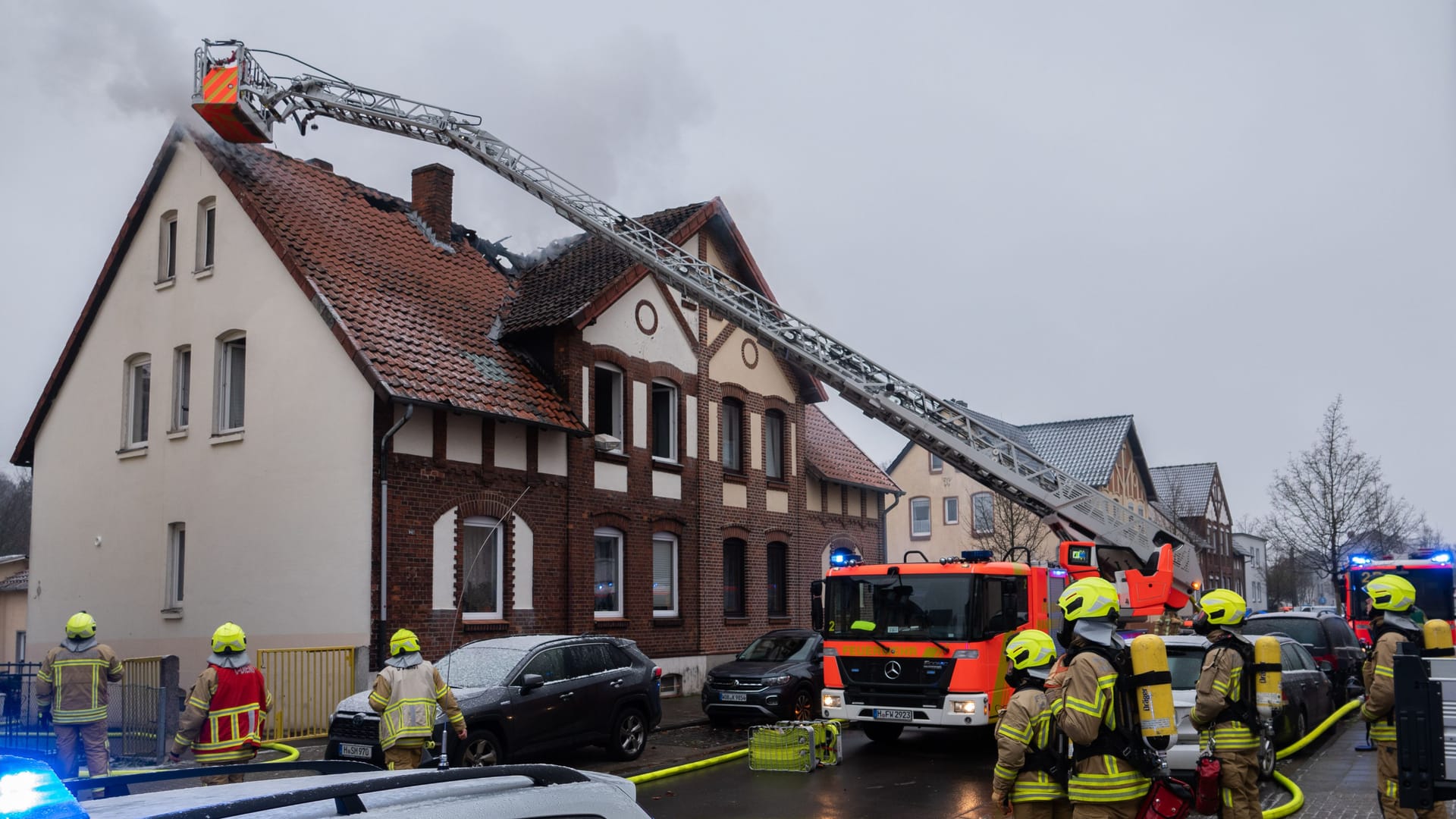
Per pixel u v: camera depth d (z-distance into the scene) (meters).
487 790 2.80
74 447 21.52
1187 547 17.45
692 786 12.69
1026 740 6.20
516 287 22.50
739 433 25.05
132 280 21.03
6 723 14.62
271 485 18.06
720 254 25.03
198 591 18.81
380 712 10.03
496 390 18.66
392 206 22.73
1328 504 36.22
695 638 22.86
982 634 14.18
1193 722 7.93
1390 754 7.50
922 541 53.56
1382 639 7.57
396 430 16.77
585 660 14.34
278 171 20.89
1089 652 6.08
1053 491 17.47
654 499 22.06
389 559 16.78
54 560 21.45
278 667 15.87
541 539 19.34
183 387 20.12
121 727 15.32
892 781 13.01
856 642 14.65
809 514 27.20
